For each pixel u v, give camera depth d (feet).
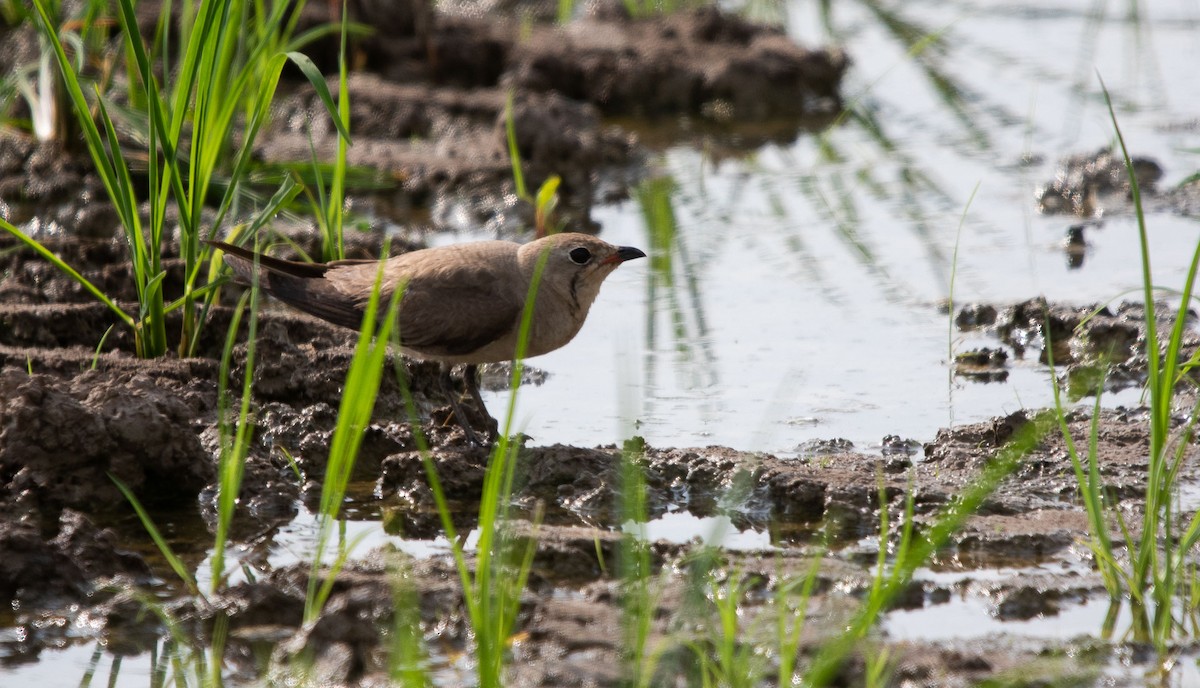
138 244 41.01
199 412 39.37
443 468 36.27
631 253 39.55
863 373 44.73
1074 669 26.45
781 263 55.26
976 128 74.08
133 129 59.41
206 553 32.40
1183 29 92.53
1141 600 29.50
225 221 54.70
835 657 24.93
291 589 29.58
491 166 64.49
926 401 42.50
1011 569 31.71
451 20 82.89
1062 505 35.12
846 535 33.78
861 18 98.68
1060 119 74.59
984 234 58.54
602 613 28.66
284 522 34.50
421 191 63.31
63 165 58.75
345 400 28.60
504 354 39.17
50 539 32.81
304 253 48.85
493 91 75.87
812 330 48.44
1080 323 43.75
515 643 27.55
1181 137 70.08
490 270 38.52
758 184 65.77
